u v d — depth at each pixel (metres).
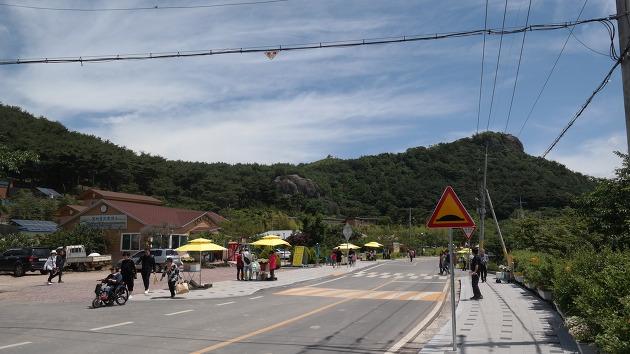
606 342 5.79
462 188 95.00
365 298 18.78
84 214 44.97
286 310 14.99
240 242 43.88
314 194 164.00
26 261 30.03
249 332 10.95
